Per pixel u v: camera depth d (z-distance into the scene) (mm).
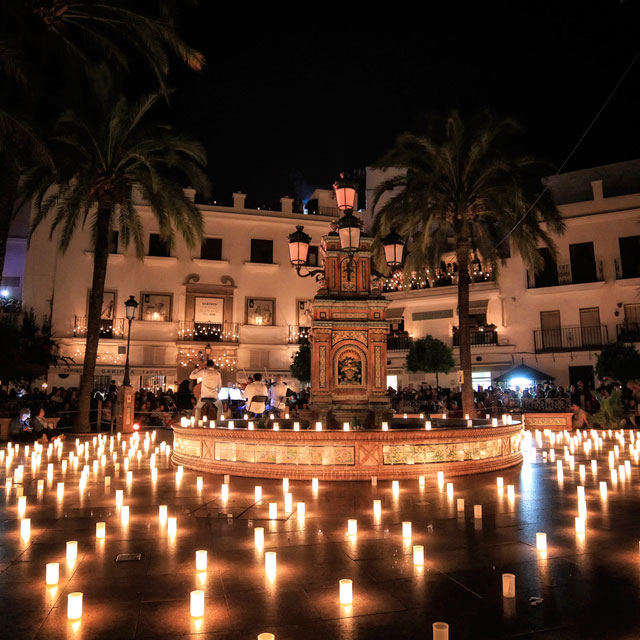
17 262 33000
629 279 30516
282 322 36406
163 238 22188
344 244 10180
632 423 19609
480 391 27125
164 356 33750
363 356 10562
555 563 4406
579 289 31844
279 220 37031
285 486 7586
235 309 35688
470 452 9188
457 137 18922
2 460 11281
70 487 8016
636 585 3906
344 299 10703
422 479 8055
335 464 8516
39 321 31031
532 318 33250
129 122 19438
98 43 16188
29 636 3143
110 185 19297
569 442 15320
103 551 4793
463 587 3891
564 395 26812
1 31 12328
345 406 10398
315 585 3949
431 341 31203
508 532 5379
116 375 32312
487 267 24688
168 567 4359
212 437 9570
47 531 5496
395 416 13500
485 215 22812
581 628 3219
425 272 24016
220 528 5598
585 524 5680
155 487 8000
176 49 15164
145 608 3549
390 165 19891
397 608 3533
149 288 34094
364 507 6574
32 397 23688
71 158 18875
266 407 15297
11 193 13328
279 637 3127
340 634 3158
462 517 6031
